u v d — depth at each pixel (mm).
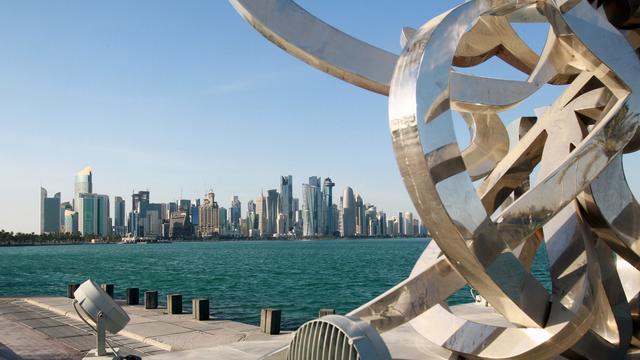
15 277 45938
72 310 16828
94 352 9102
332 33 7113
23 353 11164
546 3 6293
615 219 6848
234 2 6898
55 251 133375
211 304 25516
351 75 7094
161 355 8852
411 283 6625
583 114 7184
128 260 78188
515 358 6348
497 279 5797
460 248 5691
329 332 5805
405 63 5824
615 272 7199
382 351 5523
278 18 6863
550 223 7195
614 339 7082
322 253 98000
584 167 6113
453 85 7004
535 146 7527
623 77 6273
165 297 28297
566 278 6754
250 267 57406
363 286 35250
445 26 5863
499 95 7238
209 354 8883
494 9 6270
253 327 13906
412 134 5547
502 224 5809
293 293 31047
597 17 6348
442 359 7887
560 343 6113
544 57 7387
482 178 9477
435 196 5512
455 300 27031
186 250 131000
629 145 7094
